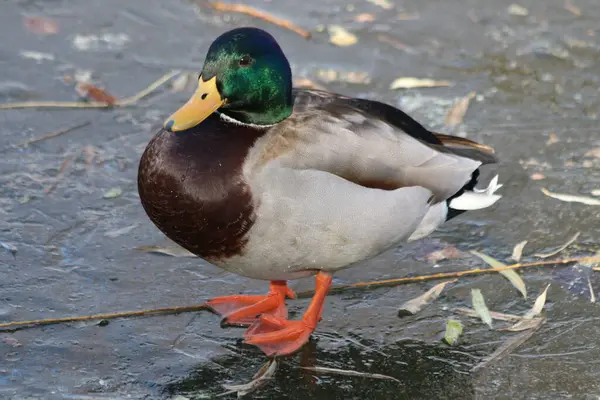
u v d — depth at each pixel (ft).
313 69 41.96
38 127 36.96
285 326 26.43
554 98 40.22
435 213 26.08
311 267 25.46
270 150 23.86
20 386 23.77
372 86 40.91
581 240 30.99
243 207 23.57
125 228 31.09
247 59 24.49
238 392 23.84
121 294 27.78
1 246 29.60
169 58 42.88
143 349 25.48
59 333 25.93
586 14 47.70
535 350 25.64
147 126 37.50
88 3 47.52
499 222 32.04
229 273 29.32
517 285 28.50
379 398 23.77
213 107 24.45
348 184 23.99
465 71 42.37
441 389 24.13
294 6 48.06
